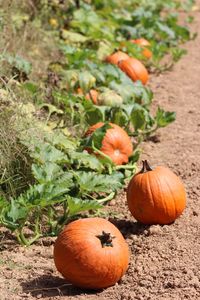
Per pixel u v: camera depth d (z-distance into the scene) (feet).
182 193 23.52
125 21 44.32
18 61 31.37
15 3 36.22
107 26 42.01
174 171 27.96
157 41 44.75
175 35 46.14
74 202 22.15
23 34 36.35
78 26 40.06
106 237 20.08
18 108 26.84
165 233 22.94
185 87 38.01
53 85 32.07
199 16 54.65
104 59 37.50
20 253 22.52
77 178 23.88
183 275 20.56
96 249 20.01
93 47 38.78
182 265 21.11
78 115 29.84
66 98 29.94
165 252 21.94
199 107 35.04
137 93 32.71
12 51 34.27
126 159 26.94
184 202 23.62
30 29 36.70
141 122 30.19
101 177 24.22
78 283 20.22
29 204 22.16
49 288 20.44
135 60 36.06
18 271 21.47
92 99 31.17
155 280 20.54
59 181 23.41
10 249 22.71
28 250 22.67
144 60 40.32
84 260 19.93
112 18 44.04
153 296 19.62
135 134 30.45
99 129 26.32
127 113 29.96
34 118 27.48
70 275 20.17
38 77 33.73
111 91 30.99
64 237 20.29
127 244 22.82
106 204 25.67
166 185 23.27
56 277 21.15
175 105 35.29
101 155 26.14
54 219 24.22
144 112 30.14
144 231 23.18
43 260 22.16
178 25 48.57
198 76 39.88
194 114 34.04
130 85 32.91
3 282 20.81
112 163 26.07
